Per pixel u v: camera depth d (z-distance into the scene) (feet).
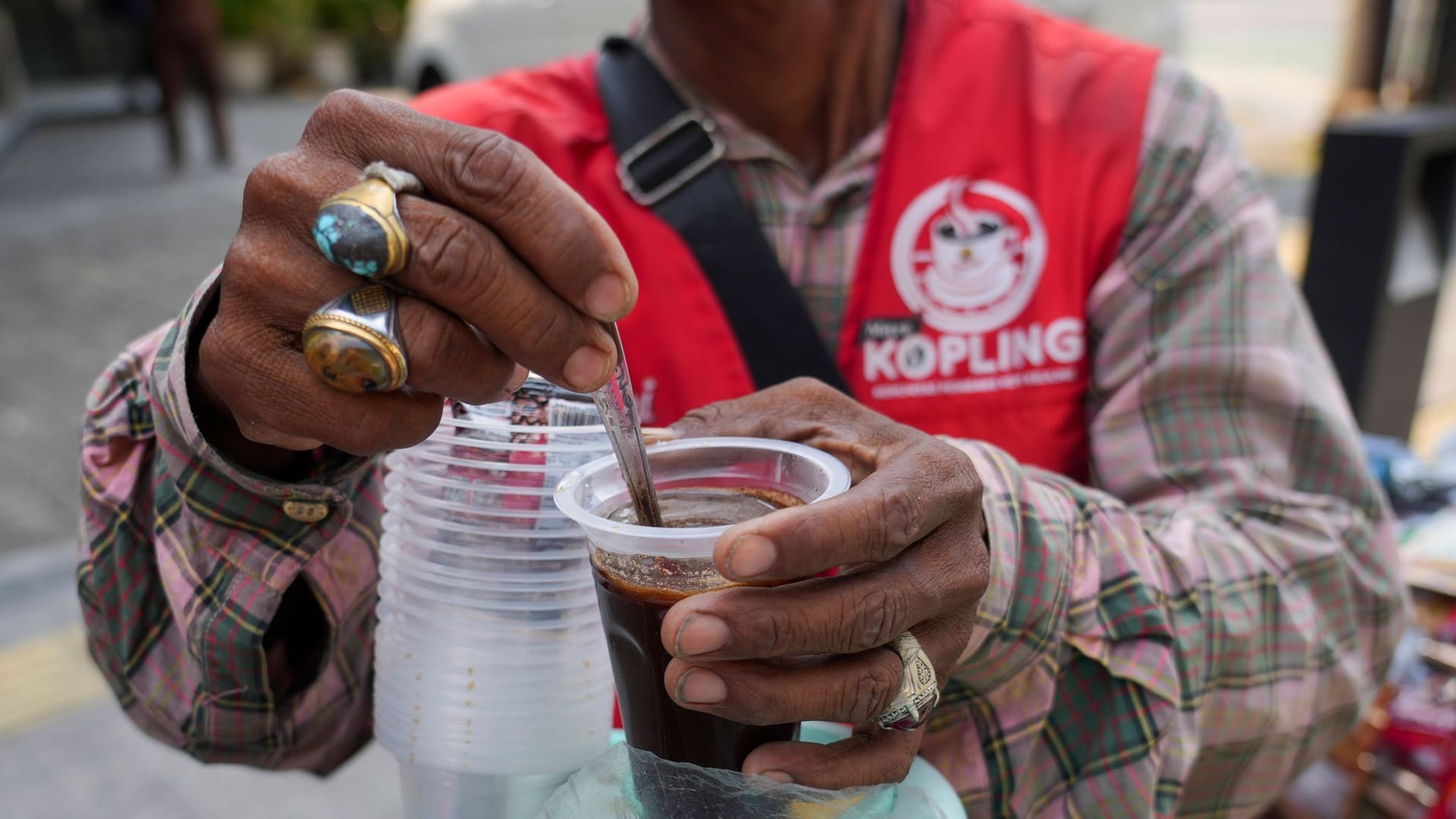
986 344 3.63
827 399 2.53
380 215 1.69
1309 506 3.37
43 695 9.27
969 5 3.78
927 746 2.87
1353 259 8.30
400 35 55.62
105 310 18.76
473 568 2.21
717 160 3.54
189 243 23.29
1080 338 3.68
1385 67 10.99
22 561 11.25
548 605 2.23
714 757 2.16
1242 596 3.09
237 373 1.90
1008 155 3.62
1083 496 3.04
